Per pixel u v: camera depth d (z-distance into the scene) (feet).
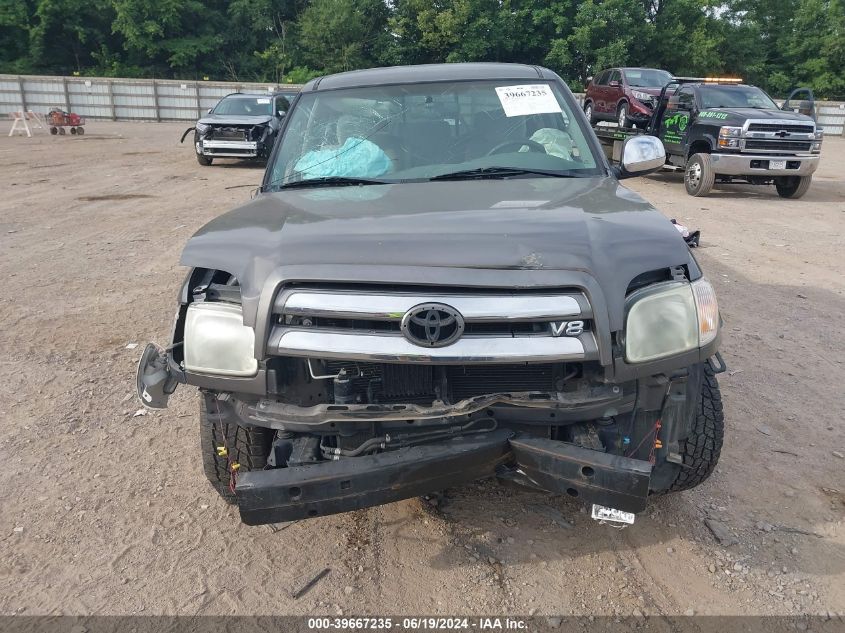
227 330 8.27
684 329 8.32
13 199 38.88
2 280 23.21
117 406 14.34
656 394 8.63
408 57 143.33
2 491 11.30
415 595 8.95
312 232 8.63
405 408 7.90
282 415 8.18
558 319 7.72
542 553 9.69
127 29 146.51
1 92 123.13
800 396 14.53
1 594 9.04
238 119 53.98
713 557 9.55
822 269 25.32
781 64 152.25
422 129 12.33
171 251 27.25
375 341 7.76
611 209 9.35
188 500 11.11
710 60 135.33
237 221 9.51
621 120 54.90
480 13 134.41
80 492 11.31
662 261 8.33
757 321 19.34
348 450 8.48
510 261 7.83
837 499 10.90
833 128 120.98
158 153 66.64
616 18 130.62
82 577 9.36
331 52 148.46
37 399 14.61
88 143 75.87
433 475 8.18
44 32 146.20
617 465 7.81
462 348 7.68
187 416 13.96
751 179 43.65
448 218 8.93
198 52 155.12
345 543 10.00
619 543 9.87
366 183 11.55
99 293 21.88
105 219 33.53
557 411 8.29
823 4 144.77
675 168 48.70
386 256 7.93
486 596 8.90
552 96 12.85
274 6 163.94
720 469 11.75
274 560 9.68
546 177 11.46
